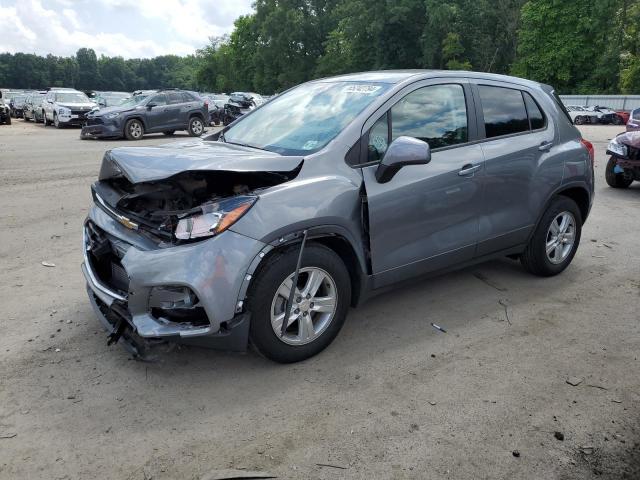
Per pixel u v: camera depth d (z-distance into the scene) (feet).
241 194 11.20
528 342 13.03
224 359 12.04
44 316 14.05
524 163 15.24
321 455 9.11
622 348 12.79
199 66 328.49
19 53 441.68
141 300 10.44
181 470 8.77
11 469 8.75
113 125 61.05
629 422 10.03
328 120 13.14
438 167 13.33
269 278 10.80
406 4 174.19
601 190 32.42
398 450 9.23
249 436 9.57
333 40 210.79
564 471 8.82
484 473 8.74
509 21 177.06
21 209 25.48
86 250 12.57
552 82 178.09
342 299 12.13
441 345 12.84
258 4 236.84
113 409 10.27
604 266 18.47
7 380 11.14
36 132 73.77
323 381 11.25
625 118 130.52
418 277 13.74
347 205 11.76
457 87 14.37
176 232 10.25
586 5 164.55
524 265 17.06
